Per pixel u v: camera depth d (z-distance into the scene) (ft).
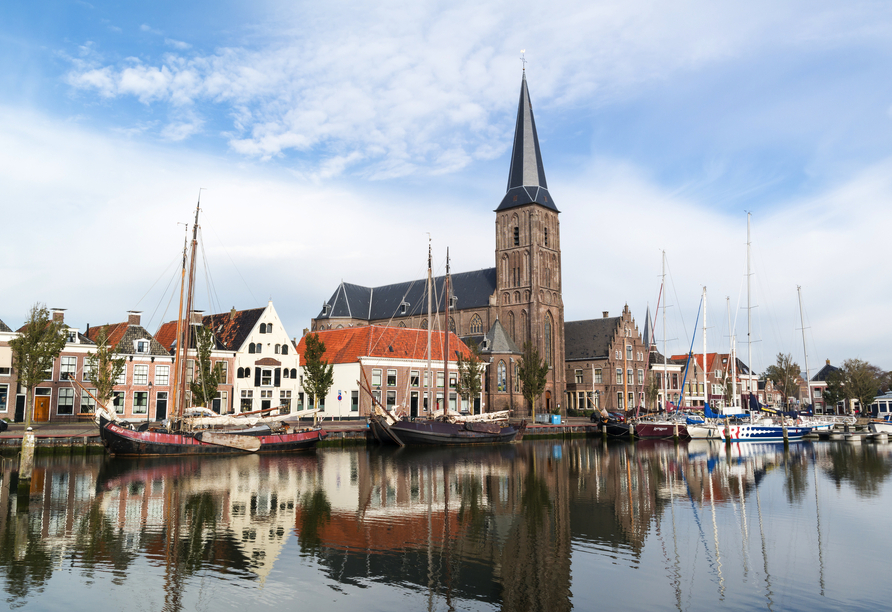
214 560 66.03
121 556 66.95
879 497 108.27
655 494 110.01
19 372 160.25
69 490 104.27
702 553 71.31
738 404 303.89
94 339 216.74
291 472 130.31
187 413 176.04
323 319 420.77
